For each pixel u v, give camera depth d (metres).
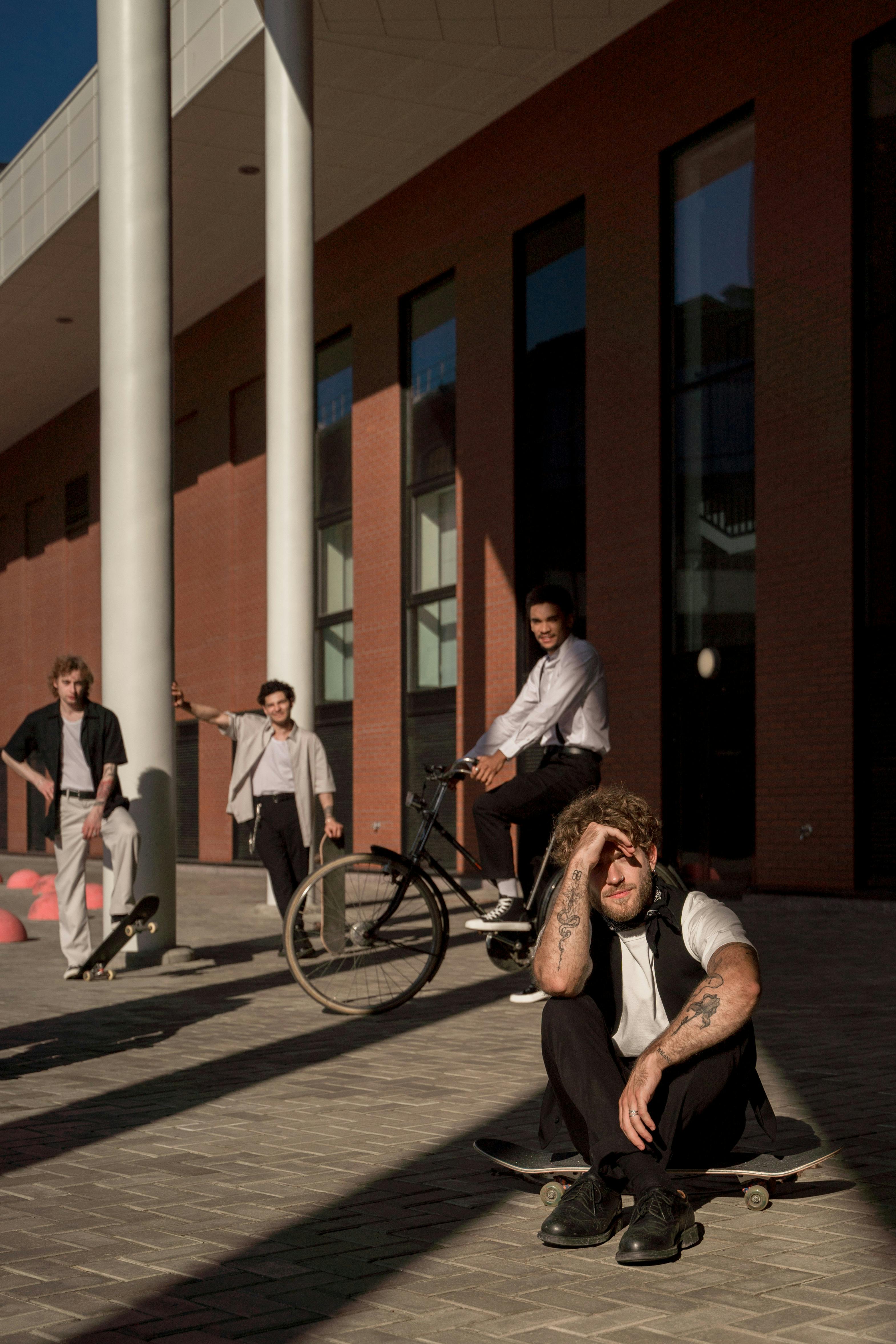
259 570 24.06
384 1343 2.77
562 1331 2.83
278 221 14.03
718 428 15.28
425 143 18.83
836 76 13.77
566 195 17.23
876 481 13.42
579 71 16.98
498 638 18.23
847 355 13.56
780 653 14.14
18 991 8.34
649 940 3.62
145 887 9.51
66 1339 2.81
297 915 7.50
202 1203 3.86
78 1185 4.07
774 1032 6.64
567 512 17.34
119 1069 5.92
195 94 16.84
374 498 21.00
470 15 15.38
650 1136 3.34
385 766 20.66
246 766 9.59
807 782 13.81
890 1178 4.04
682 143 15.77
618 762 16.27
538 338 17.91
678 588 15.75
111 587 9.56
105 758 8.91
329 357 22.47
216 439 25.39
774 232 14.42
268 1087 5.50
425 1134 4.67
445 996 7.99
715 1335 2.80
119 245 9.57
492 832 7.23
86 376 29.08
